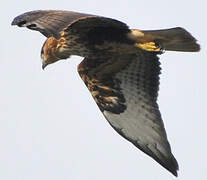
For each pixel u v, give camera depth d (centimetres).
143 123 1596
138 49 1577
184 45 1535
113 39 1573
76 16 1445
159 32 1526
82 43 1617
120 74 1622
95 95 1625
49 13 1476
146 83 1606
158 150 1572
